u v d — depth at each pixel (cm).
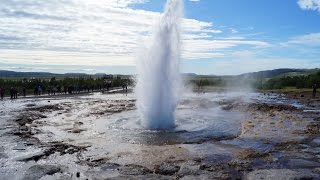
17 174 1202
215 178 1166
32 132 1981
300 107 3659
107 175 1204
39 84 5984
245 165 1318
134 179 1152
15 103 3675
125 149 1568
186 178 1164
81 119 2548
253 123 2372
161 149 1562
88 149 1576
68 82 6775
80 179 1158
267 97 5150
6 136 1827
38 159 1411
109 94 5662
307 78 7475
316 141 1767
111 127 2178
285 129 2123
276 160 1395
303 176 1188
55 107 3312
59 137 1852
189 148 1595
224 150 1557
